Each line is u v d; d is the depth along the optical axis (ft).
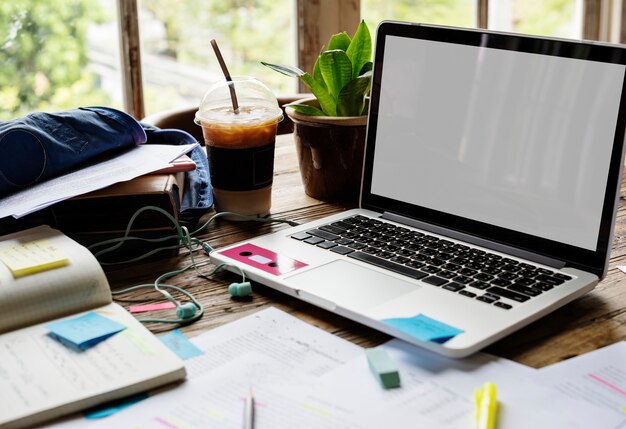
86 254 2.77
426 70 3.28
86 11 6.00
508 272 2.83
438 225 3.26
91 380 2.20
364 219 3.42
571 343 2.48
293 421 2.06
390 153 3.42
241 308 2.76
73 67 6.06
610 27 8.95
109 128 3.59
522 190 3.00
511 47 3.02
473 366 2.31
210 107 3.58
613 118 2.74
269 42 6.96
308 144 3.79
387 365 2.26
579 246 2.85
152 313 2.73
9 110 5.91
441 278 2.78
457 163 3.19
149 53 6.36
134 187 3.21
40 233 3.04
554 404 2.13
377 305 2.58
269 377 2.28
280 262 2.97
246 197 3.57
